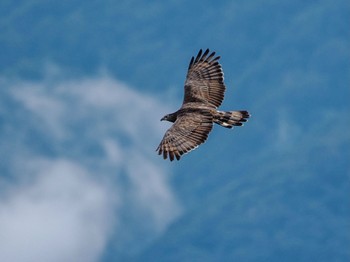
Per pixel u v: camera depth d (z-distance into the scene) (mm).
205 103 40156
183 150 36875
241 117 38906
